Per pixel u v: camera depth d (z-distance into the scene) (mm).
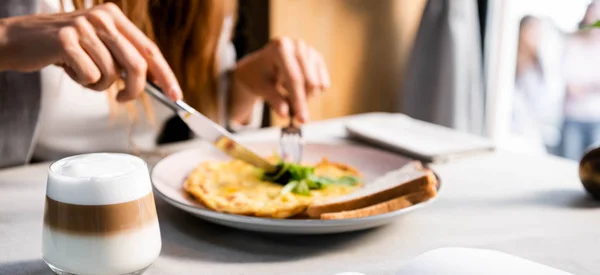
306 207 787
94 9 868
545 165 1049
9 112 1079
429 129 1211
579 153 2330
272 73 1257
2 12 1111
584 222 832
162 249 748
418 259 632
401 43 2432
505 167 1035
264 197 833
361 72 2338
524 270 615
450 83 2066
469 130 2146
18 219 818
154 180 866
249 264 722
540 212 860
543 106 2377
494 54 2285
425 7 2111
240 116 1445
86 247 641
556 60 2301
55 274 696
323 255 746
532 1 2262
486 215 850
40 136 1235
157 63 849
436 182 852
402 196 771
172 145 1155
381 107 2455
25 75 1090
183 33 1298
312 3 2121
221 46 1437
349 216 749
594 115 2268
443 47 2057
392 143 1097
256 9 2008
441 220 834
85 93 1242
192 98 1367
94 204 638
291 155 1002
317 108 2230
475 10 2080
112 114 1271
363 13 2273
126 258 650
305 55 1161
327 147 1041
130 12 1201
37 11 1147
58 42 812
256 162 905
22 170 994
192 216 833
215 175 914
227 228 804
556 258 739
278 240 778
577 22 2193
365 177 955
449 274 609
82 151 1271
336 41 2221
